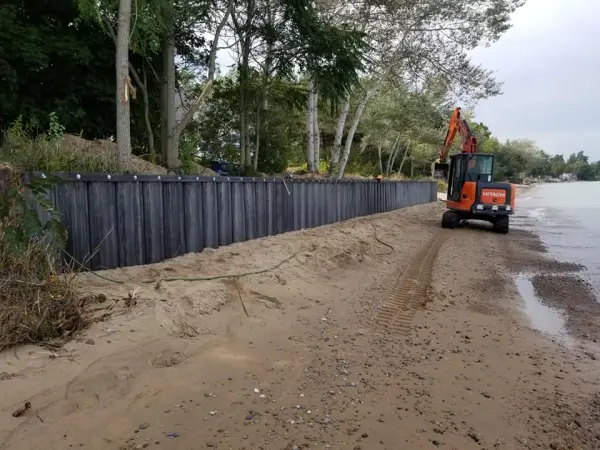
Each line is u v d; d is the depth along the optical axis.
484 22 18.55
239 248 7.91
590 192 60.59
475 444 3.28
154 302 4.94
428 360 4.75
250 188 8.84
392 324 5.81
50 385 3.45
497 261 11.02
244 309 5.71
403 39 19.11
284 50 14.13
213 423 3.31
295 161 29.42
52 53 10.49
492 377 4.45
